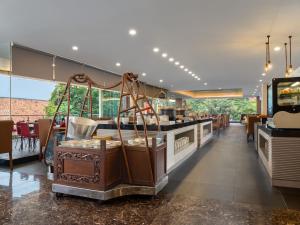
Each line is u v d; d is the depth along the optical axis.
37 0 3.97
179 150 5.36
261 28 5.25
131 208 2.95
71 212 2.84
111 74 11.11
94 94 10.73
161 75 11.95
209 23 5.00
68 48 6.93
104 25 5.11
